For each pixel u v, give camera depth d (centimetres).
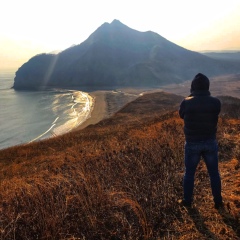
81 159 856
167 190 530
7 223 443
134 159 709
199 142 467
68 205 489
